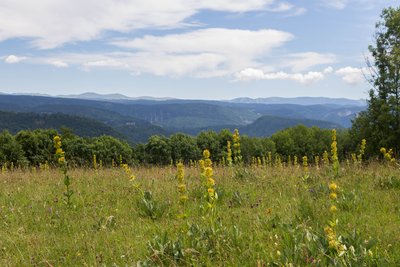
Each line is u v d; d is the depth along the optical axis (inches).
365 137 1437.0
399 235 179.6
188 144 3152.1
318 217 220.8
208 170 225.5
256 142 3152.1
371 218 218.2
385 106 1362.0
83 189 363.9
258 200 282.8
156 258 166.2
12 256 192.5
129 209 285.7
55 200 316.8
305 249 157.8
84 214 270.1
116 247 194.4
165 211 268.8
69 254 190.9
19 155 2386.8
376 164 444.8
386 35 1475.1
